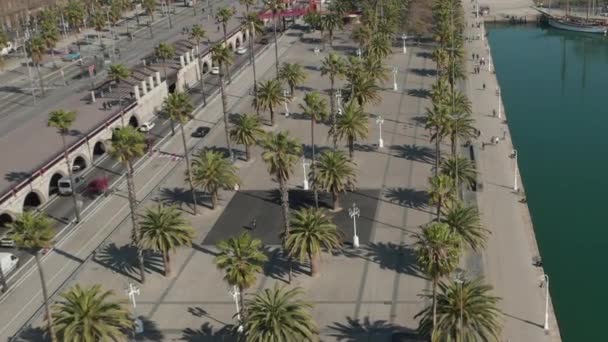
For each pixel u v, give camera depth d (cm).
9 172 12275
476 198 11725
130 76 17162
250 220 10925
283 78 16912
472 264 9494
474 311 7006
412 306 8525
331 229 9119
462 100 13850
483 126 15188
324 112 12081
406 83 17875
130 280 9488
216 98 17438
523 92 18825
